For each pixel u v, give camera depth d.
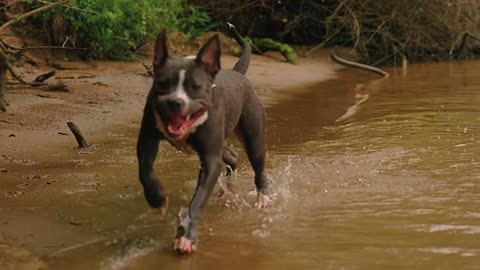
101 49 15.22
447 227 5.68
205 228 5.76
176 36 17.41
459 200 6.39
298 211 6.20
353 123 10.46
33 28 14.71
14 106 10.20
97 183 6.96
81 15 14.55
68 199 6.45
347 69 18.67
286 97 13.14
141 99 11.70
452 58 21.23
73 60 14.91
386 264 4.95
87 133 9.21
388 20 20.16
